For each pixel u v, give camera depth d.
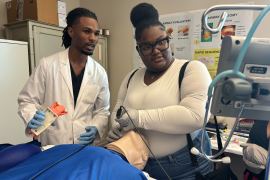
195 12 2.40
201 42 2.38
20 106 1.52
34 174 0.63
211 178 0.93
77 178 0.60
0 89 2.13
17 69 2.23
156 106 1.01
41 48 2.40
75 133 1.57
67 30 1.67
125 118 0.99
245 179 1.11
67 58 1.66
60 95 1.59
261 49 0.51
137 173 0.67
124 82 1.26
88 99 1.64
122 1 2.93
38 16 2.36
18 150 0.78
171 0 2.56
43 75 1.58
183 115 0.91
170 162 1.00
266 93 0.49
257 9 0.56
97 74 1.71
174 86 1.01
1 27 2.62
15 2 2.51
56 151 0.77
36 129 1.09
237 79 0.46
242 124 1.85
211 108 0.53
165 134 0.99
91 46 1.58
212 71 2.35
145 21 1.04
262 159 0.96
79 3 3.25
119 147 0.91
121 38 2.99
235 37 0.54
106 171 0.65
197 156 0.95
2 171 0.70
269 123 1.03
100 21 3.12
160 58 1.02
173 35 2.55
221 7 0.59
